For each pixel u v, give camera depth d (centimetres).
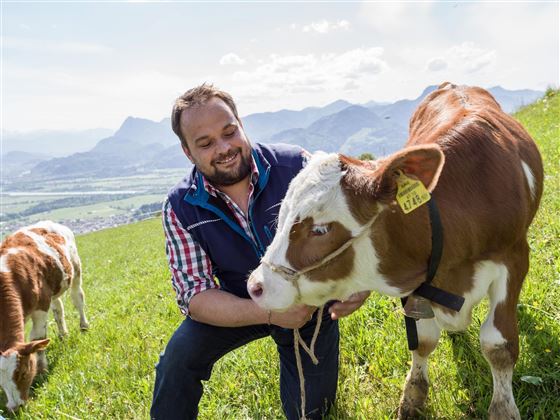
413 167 265
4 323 718
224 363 520
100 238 3366
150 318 818
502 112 439
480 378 376
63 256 884
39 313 828
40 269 827
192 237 375
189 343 376
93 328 897
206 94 345
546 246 567
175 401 382
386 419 362
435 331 367
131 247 2378
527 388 358
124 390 540
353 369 442
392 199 274
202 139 339
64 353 788
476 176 316
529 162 384
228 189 368
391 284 303
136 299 1016
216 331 379
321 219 284
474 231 305
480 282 321
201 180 368
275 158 378
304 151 392
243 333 390
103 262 2016
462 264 316
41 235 885
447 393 373
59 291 879
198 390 392
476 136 332
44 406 582
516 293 330
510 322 322
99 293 1274
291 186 298
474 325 444
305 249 291
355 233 284
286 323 331
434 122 413
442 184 306
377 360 439
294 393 393
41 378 719
